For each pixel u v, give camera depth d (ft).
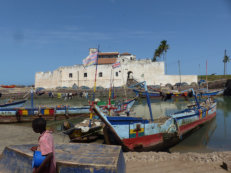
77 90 152.87
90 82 175.42
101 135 41.98
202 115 51.42
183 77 172.04
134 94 145.59
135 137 31.19
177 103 117.19
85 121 42.70
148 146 32.83
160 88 150.71
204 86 177.37
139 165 21.40
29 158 13.00
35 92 145.69
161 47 206.80
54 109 61.11
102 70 174.40
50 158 10.05
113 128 28.99
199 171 19.19
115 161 12.75
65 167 12.34
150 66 172.45
